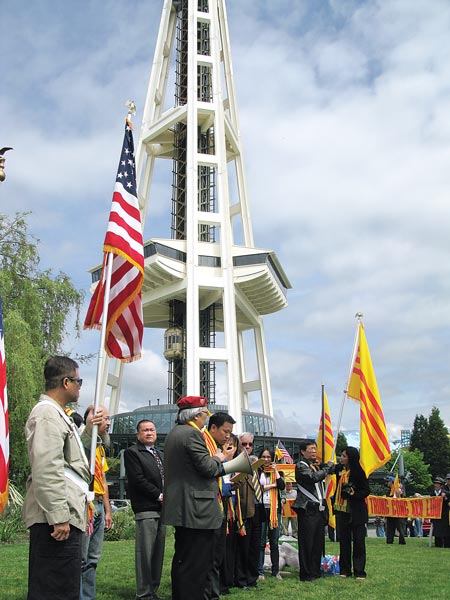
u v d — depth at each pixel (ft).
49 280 121.60
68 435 21.76
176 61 250.37
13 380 102.58
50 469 20.18
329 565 47.98
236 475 36.99
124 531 87.76
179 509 25.94
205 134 246.88
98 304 31.94
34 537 20.51
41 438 20.52
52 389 22.24
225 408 225.56
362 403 51.93
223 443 29.76
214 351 212.23
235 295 228.84
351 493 45.52
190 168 226.99
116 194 32.55
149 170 250.98
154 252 220.64
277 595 37.09
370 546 80.12
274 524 45.78
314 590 39.01
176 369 230.89
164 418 224.33
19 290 116.37
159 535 34.45
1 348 27.40
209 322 239.50
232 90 256.32
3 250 117.60
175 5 257.14
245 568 40.60
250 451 42.83
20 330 105.60
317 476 43.86
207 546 26.02
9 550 65.10
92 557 33.40
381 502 86.48
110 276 30.17
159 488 34.58
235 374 210.79
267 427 241.55
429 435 369.91
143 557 33.78
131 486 34.68
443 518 78.54
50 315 120.16
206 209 238.07
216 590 34.63
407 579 44.55
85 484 21.83
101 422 25.35
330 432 78.33
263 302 252.42
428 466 355.97
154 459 35.27
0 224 119.34
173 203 242.58
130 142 34.42
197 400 29.25
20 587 38.50
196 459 26.05
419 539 101.91
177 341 228.02
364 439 50.93
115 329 32.12
